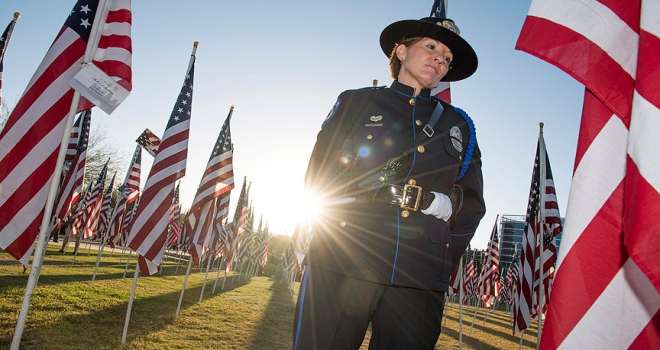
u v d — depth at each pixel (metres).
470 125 2.27
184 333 7.02
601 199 1.36
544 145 8.98
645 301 1.27
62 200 9.31
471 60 2.46
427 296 1.87
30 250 3.40
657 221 1.03
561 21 1.49
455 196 2.13
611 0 1.42
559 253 1.41
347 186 1.98
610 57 1.37
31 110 3.45
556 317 1.34
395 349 1.79
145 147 9.18
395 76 2.40
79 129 9.71
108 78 3.30
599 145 1.40
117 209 17.77
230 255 16.19
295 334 1.87
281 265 32.72
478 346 11.12
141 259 6.52
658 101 1.09
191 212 9.60
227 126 10.04
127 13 3.65
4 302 6.96
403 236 1.85
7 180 3.36
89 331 6.09
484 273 17.62
